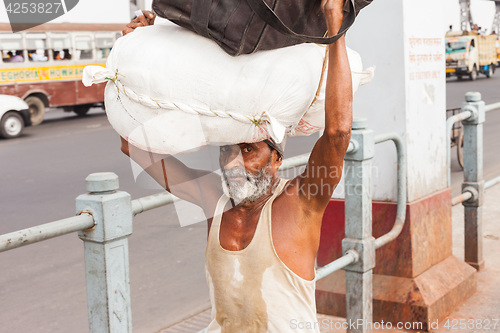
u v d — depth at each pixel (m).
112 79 1.29
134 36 1.30
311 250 1.41
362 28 3.09
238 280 1.40
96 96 13.11
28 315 3.43
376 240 2.72
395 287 3.09
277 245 1.37
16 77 11.78
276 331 1.39
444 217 3.39
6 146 10.19
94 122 12.51
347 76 1.24
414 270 3.08
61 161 8.40
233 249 1.40
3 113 11.04
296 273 1.37
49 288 3.86
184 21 1.23
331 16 1.17
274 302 1.38
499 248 4.27
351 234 2.54
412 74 3.08
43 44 11.73
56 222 1.34
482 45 22.36
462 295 3.31
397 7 2.99
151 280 3.24
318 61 1.28
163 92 1.24
